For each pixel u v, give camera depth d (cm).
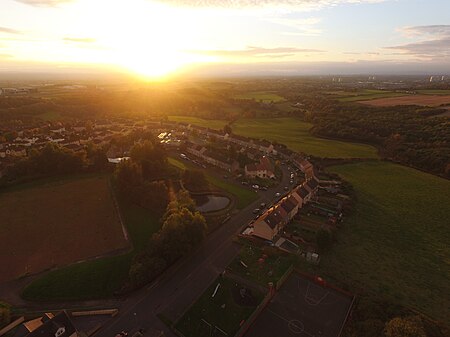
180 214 8231
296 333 5744
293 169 15275
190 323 5934
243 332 5709
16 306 6334
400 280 7325
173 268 7462
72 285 6869
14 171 12812
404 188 12950
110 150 16288
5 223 9344
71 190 11775
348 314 6194
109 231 9000
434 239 9156
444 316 6262
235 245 8488
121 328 5803
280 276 7231
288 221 9619
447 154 15625
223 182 13100
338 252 8312
